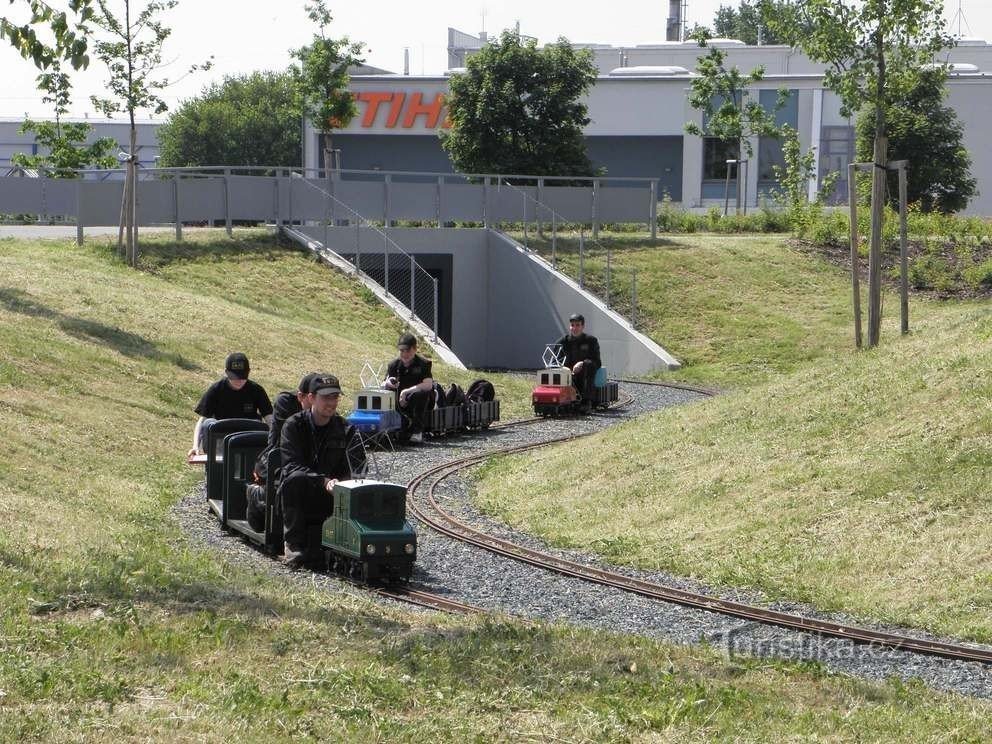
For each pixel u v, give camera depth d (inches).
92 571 377.4
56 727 243.1
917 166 2217.0
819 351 1451.8
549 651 353.4
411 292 1434.5
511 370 1646.2
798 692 339.3
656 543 563.2
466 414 976.3
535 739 274.4
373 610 399.2
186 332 1077.1
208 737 248.4
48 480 577.3
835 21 936.3
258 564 481.1
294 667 308.3
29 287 1071.6
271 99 4402.1
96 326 993.5
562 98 2215.8
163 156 4138.8
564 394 1095.6
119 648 304.5
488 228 1713.8
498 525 627.8
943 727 309.0
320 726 265.1
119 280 1206.3
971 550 485.1
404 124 2851.9
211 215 1507.1
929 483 551.2
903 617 441.1
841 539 523.5
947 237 1857.8
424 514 639.8
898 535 513.0
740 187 2667.3
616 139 2908.5
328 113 2126.0
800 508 565.9
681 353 1493.6
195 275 1347.2
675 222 2097.7
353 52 2117.4
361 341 1294.3
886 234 1812.3
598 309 1561.3
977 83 2583.7
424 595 454.0
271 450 507.8
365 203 1638.8
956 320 882.1
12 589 340.5
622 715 295.0
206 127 4067.4
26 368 813.2
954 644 411.5
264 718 264.8
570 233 1824.6
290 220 1572.3
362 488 463.8
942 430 598.5
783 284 1695.4
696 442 721.0
